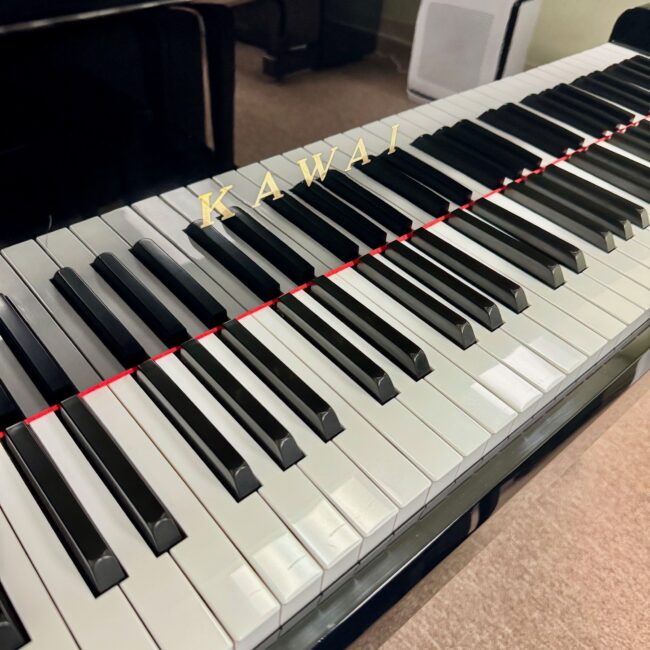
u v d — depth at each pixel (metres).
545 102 1.03
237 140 0.72
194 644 0.37
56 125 0.57
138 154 0.65
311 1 0.69
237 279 0.64
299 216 0.71
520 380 0.58
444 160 0.86
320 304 0.63
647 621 1.06
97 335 0.56
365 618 0.44
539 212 0.82
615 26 1.28
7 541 0.41
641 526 1.20
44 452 0.45
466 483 0.53
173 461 0.46
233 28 0.63
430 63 0.89
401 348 0.57
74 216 0.65
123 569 0.40
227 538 0.42
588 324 0.66
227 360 0.55
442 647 1.00
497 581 1.09
